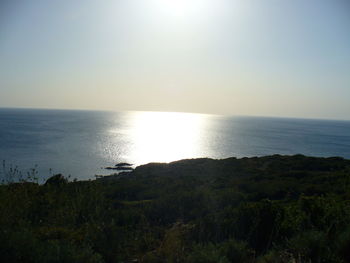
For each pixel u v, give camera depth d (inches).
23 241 169.5
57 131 4062.5
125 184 667.4
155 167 1213.1
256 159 1159.6
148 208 372.8
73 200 306.5
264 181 670.5
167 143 3211.1
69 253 169.8
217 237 239.3
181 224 316.2
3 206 243.0
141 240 243.9
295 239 212.5
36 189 338.6
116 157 2234.3
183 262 191.8
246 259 197.3
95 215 289.9
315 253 197.9
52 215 285.4
